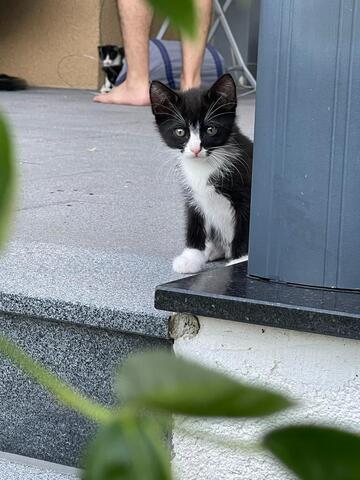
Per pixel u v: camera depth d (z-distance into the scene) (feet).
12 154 1.16
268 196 6.32
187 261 8.25
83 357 6.89
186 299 6.08
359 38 5.83
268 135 6.24
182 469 6.21
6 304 6.96
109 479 1.21
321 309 5.66
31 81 28.53
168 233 9.91
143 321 6.41
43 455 7.15
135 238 9.59
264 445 1.22
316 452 1.18
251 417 1.19
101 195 11.90
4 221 1.15
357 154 6.00
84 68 27.91
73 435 7.01
